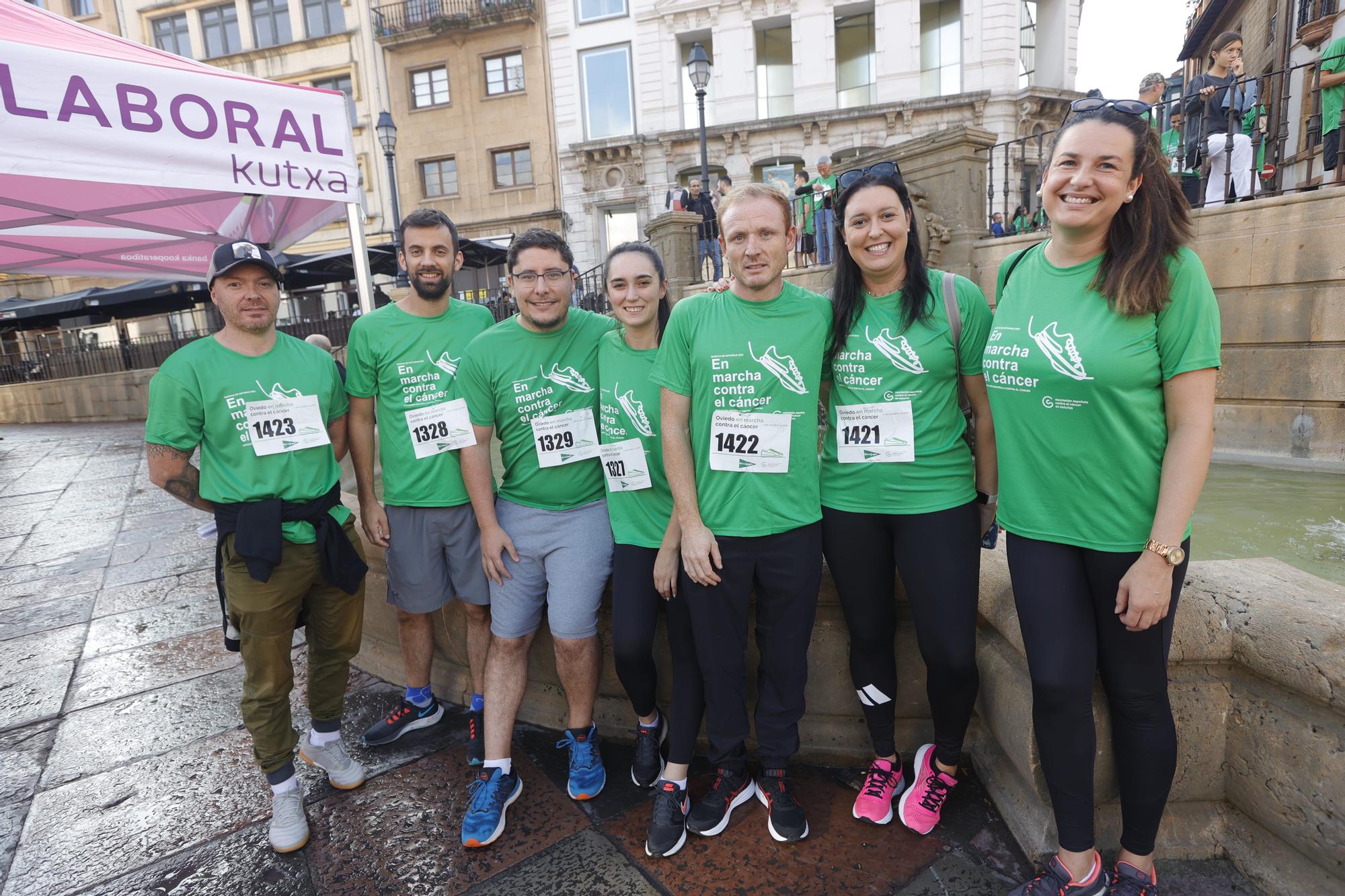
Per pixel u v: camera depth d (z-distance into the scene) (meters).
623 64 18.56
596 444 2.23
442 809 2.23
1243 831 1.73
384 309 2.45
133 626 3.93
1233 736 1.72
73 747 2.73
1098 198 1.39
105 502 7.26
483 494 2.25
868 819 2.02
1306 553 3.14
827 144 17.55
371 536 2.52
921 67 17.16
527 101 19.30
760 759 2.18
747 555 1.89
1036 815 1.85
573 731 2.27
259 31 21.16
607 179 19.06
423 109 20.16
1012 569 1.66
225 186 3.26
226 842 2.15
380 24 19.75
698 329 1.88
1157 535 1.40
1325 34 9.68
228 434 2.05
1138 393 1.42
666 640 2.40
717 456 1.87
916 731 2.27
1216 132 5.82
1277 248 4.98
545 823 2.14
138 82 2.95
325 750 2.34
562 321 2.22
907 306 1.79
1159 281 1.36
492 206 19.98
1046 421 1.52
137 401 15.26
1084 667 1.55
